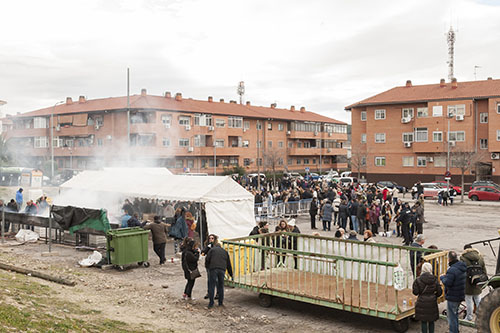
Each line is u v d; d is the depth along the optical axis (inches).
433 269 390.3
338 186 1432.1
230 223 735.1
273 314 412.2
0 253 637.9
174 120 2381.9
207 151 2512.3
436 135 2094.0
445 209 1306.6
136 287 484.1
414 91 2274.9
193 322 380.8
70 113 2541.8
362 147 2357.3
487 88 2062.0
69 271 541.0
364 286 424.2
